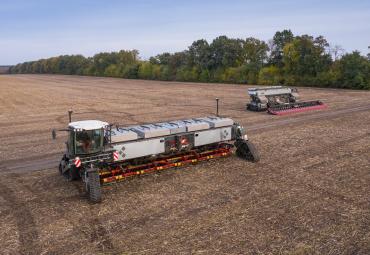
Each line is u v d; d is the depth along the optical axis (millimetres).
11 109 40312
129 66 128250
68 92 63812
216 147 18453
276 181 14805
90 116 34188
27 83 96250
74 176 15203
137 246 9906
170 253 9484
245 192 13672
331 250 9469
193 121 17875
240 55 90812
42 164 18266
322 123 27891
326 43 67250
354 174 15383
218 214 11758
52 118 33531
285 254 9320
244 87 70562
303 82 69750
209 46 94062
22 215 12094
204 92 59938
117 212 12203
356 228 10578
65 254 9602
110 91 65562
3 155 20266
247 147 17797
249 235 10320
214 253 9430
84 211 12336
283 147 20516
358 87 60781
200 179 15320
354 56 61375
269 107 35094
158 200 13148
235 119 30922
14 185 15148
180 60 106312
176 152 16562
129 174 15023
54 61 199625
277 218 11359
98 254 9555
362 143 20797
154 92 61719
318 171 15945
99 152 14141
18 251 9781
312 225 10844
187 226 10984
